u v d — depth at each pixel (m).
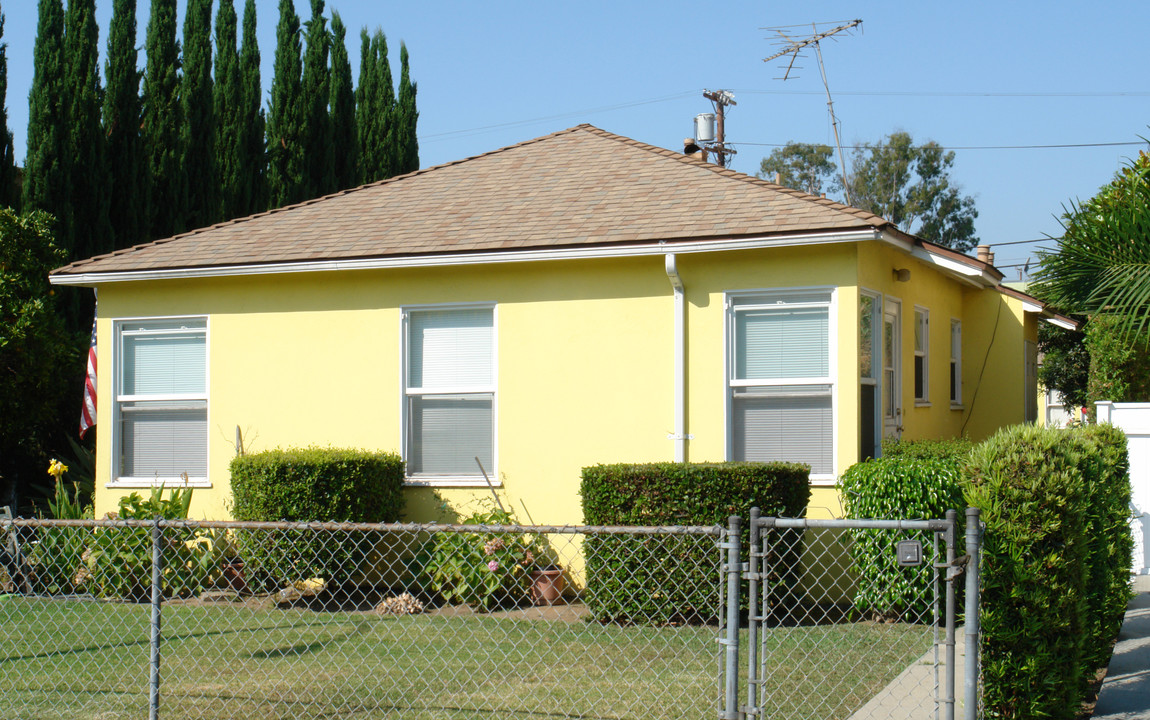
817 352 10.00
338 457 10.43
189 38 21.44
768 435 10.15
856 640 8.09
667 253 10.16
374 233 11.88
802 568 9.06
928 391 12.71
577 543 10.68
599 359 10.68
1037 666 5.52
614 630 8.53
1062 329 19.67
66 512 12.18
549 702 6.35
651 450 10.45
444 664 7.32
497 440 11.01
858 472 8.93
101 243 18.44
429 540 10.70
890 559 8.65
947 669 4.81
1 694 6.71
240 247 12.16
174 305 12.23
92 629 8.69
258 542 10.34
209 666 7.37
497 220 11.59
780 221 10.02
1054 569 5.58
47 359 14.52
